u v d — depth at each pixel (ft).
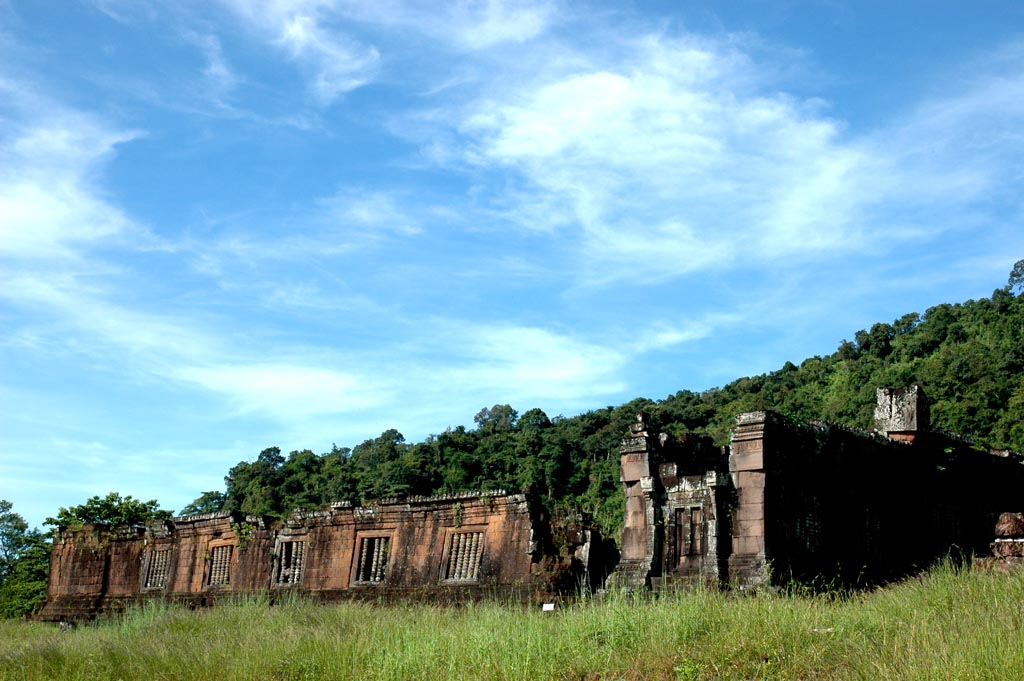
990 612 59.62
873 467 110.01
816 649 60.03
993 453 123.24
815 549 100.53
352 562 126.62
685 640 65.26
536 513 114.11
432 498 121.19
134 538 157.28
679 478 101.86
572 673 64.23
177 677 76.43
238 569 140.67
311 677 72.02
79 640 97.40
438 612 91.61
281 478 219.00
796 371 224.33
